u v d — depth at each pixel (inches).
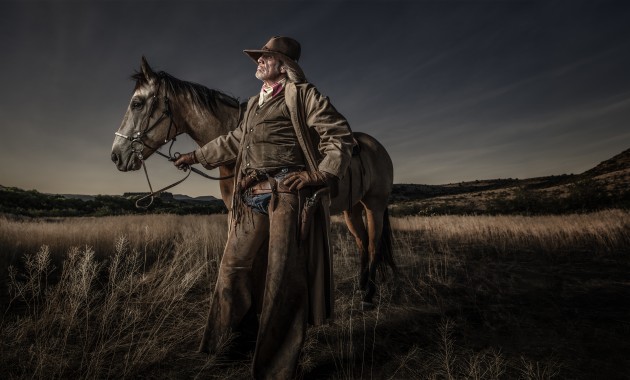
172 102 116.1
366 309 127.8
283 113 80.3
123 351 90.0
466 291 152.6
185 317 112.5
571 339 102.0
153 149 116.1
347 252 230.4
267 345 71.4
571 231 309.9
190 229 324.8
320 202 77.2
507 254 252.2
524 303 136.0
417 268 201.3
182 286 125.6
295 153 80.5
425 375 82.0
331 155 72.9
